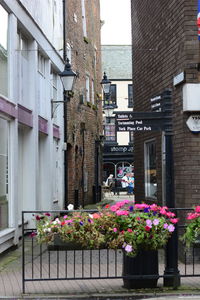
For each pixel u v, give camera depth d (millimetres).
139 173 15164
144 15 13906
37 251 10836
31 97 13680
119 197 34250
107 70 45312
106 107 22953
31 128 13516
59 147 18391
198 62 9859
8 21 11438
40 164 15812
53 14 17203
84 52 23766
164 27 11602
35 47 13820
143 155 14523
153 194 13461
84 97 23359
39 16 14719
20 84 12672
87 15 24938
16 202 11430
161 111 8023
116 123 8078
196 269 9000
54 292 7434
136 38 15180
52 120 16469
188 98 9805
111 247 7309
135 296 7188
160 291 7422
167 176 7832
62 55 18891
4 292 7449
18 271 8961
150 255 7480
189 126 9891
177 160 10445
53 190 16953
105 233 7367
